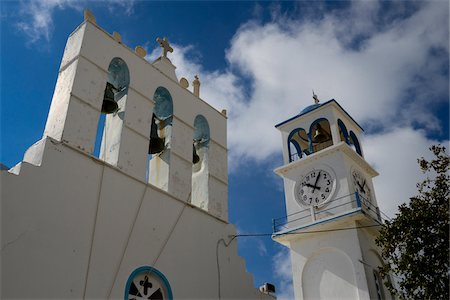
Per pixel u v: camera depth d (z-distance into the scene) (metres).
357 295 23.89
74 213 11.28
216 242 14.77
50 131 12.33
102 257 11.42
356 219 25.48
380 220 27.69
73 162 11.80
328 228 26.27
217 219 15.21
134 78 14.70
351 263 24.78
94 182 12.07
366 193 28.81
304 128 31.11
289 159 30.56
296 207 28.28
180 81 16.66
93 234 11.47
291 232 27.00
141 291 12.02
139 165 13.47
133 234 12.38
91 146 12.40
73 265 10.76
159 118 15.97
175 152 14.97
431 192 18.77
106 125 14.35
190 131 15.95
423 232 18.11
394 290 18.36
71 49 13.78
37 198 10.69
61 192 11.23
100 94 13.32
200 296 13.35
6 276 9.58
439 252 17.55
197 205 15.59
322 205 27.23
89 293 10.80
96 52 13.81
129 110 14.05
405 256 18.03
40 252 10.27
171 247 13.23
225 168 16.78
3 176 10.25
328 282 25.20
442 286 17.11
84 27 13.89
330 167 28.30
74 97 12.59
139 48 15.47
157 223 13.16
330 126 30.09
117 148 13.33
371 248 26.06
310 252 26.48
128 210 12.55
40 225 10.50
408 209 18.95
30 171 10.79
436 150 19.31
